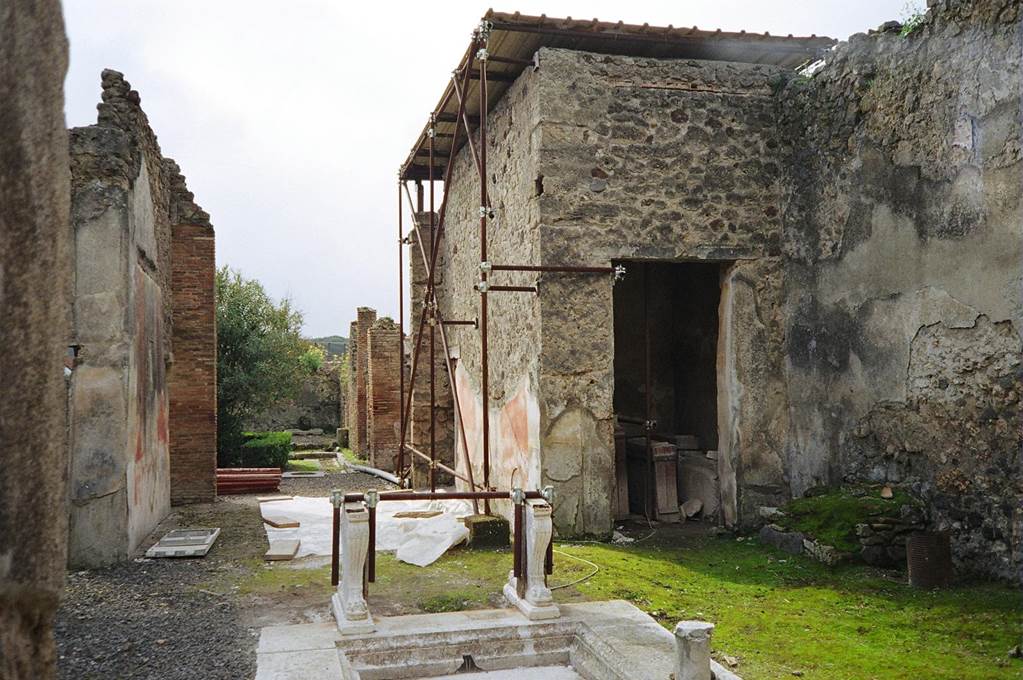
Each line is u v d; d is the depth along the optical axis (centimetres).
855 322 678
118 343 631
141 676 379
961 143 573
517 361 776
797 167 745
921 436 614
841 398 696
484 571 595
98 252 628
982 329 559
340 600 472
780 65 775
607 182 723
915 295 616
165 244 930
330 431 2634
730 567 624
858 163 673
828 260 709
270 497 1071
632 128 732
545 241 706
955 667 399
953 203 581
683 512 838
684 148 746
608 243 722
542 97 709
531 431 730
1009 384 538
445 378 1171
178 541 685
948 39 584
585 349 714
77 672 385
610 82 728
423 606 503
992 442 554
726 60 764
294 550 659
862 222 669
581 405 713
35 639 168
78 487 616
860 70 673
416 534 686
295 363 1917
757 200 765
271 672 385
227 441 1648
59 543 168
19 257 164
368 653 434
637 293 999
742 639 450
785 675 394
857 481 679
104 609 491
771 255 768
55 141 169
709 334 927
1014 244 532
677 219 741
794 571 604
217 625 459
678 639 362
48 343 167
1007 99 537
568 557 620
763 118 770
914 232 616
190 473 991
